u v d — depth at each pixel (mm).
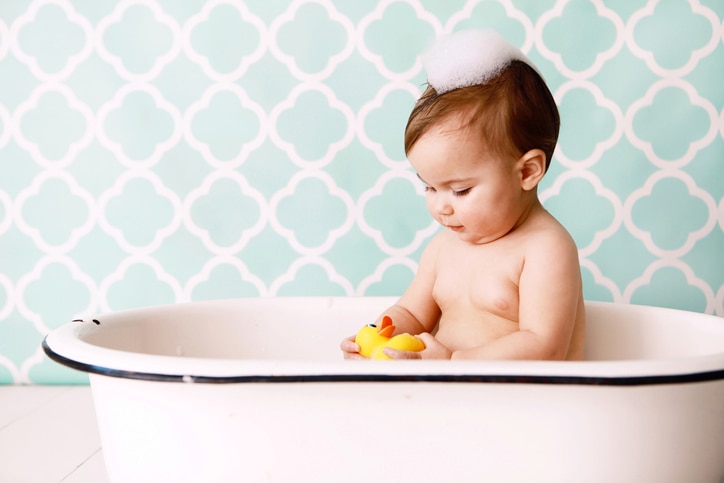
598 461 647
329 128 1292
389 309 1001
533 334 799
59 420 1136
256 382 605
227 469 668
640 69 1255
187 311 1032
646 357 990
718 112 1253
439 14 1271
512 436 643
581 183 1270
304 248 1308
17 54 1305
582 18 1256
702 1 1244
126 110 1301
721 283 1267
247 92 1296
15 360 1328
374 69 1281
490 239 890
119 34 1296
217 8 1291
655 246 1271
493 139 794
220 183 1306
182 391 654
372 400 640
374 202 1295
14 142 1312
